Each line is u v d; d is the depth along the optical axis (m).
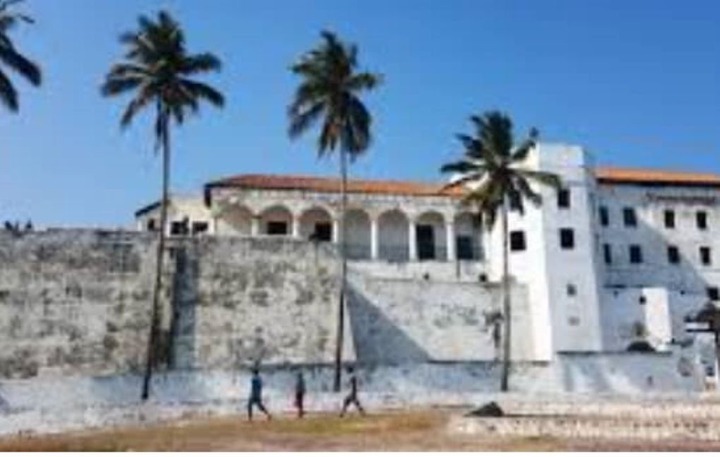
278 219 71.81
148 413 37.59
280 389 49.78
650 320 68.94
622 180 76.69
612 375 61.19
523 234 69.88
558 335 66.94
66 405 43.97
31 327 53.59
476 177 59.56
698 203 78.25
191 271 58.06
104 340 54.94
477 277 70.69
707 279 76.62
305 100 54.31
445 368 55.38
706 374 63.41
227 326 57.72
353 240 73.12
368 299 63.44
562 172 71.06
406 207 73.44
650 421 27.75
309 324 59.75
